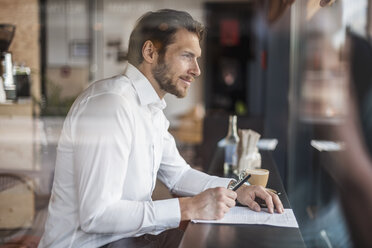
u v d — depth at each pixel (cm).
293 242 90
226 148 171
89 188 102
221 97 686
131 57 123
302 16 288
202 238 91
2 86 227
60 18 633
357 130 79
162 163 142
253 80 680
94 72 641
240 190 119
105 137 104
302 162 280
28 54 279
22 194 201
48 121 259
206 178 138
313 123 257
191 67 124
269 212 110
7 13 275
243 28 672
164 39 121
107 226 102
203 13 686
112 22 682
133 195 117
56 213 114
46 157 233
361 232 97
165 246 116
